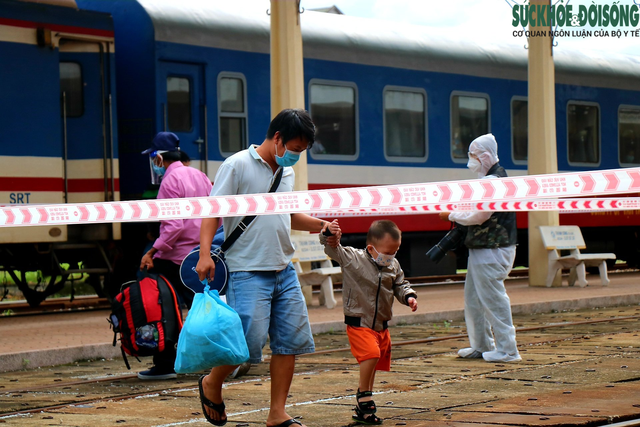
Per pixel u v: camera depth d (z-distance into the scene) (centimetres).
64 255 2619
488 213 1482
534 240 3022
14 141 2358
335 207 1048
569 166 3756
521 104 3641
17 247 2541
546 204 2092
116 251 2591
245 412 1112
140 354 1365
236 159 988
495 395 1185
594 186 1079
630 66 4106
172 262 1459
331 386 1288
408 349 1691
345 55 3048
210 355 908
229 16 2822
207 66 2720
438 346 1734
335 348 1728
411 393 1217
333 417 1063
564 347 1667
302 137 963
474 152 1530
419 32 3397
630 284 3147
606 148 3919
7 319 2303
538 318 2222
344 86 3045
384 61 3167
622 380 1289
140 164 2638
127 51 2659
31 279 2934
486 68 3506
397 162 3194
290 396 1209
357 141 3075
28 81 2386
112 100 2558
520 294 2673
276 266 973
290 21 2342
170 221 1435
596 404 1096
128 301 1370
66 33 2461
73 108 2523
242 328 930
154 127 2600
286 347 983
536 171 2930
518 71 3625
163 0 2711
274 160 993
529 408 1077
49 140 2425
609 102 3944
